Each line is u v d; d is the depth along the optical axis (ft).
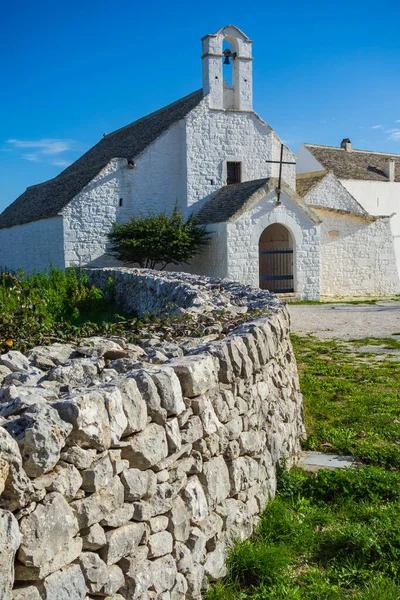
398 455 21.52
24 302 29.60
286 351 23.59
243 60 95.40
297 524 15.98
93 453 9.64
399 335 51.47
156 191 91.45
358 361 40.19
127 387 10.81
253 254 83.82
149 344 19.29
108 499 9.91
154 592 10.82
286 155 99.45
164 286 43.65
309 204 92.32
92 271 66.28
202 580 12.57
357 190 120.47
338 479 18.86
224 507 14.07
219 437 14.10
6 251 105.40
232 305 29.30
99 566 9.59
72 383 13.00
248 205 82.89
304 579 13.85
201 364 13.46
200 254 88.63
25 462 8.48
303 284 87.40
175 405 11.93
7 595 7.77
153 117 108.37
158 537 11.21
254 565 13.66
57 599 8.66
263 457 17.04
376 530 15.80
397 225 126.00
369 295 96.43
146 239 80.53
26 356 16.76
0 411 9.75
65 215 84.94
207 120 93.15
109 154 105.40
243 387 16.17
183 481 12.39
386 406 27.94
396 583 13.79
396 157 136.77
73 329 23.85
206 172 93.40
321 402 28.86
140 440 10.87
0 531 7.73
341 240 95.04
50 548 8.61
